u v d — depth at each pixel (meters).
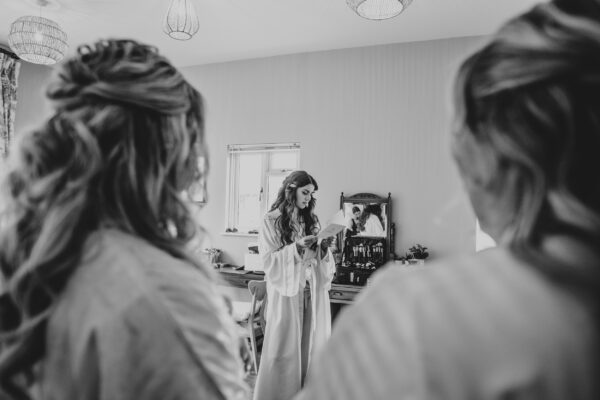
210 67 4.58
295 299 2.60
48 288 0.51
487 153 0.36
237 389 0.55
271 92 4.31
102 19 3.59
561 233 0.31
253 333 2.90
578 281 0.29
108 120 0.54
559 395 0.27
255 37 3.87
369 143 3.92
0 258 0.55
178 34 2.98
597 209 0.30
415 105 3.80
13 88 4.66
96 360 0.47
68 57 0.61
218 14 3.44
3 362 0.50
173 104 0.59
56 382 0.50
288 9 3.33
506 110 0.34
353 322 0.34
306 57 4.20
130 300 0.49
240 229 4.48
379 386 0.30
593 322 0.28
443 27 3.54
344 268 3.73
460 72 0.39
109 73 0.56
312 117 4.13
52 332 0.51
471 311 0.30
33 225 0.54
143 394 0.47
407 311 0.32
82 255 0.53
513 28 0.36
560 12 0.34
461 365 0.28
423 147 3.76
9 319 0.54
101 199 0.55
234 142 4.43
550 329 0.28
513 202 0.35
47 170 0.55
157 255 0.56
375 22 3.50
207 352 0.52
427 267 0.37
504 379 0.27
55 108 0.58
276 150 4.28
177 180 0.64
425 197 3.72
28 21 3.01
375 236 3.77
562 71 0.31
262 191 4.42
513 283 0.31
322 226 3.98
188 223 0.66
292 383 2.54
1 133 4.53
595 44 0.30
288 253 2.57
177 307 0.51
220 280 0.69
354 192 3.93
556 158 0.31
